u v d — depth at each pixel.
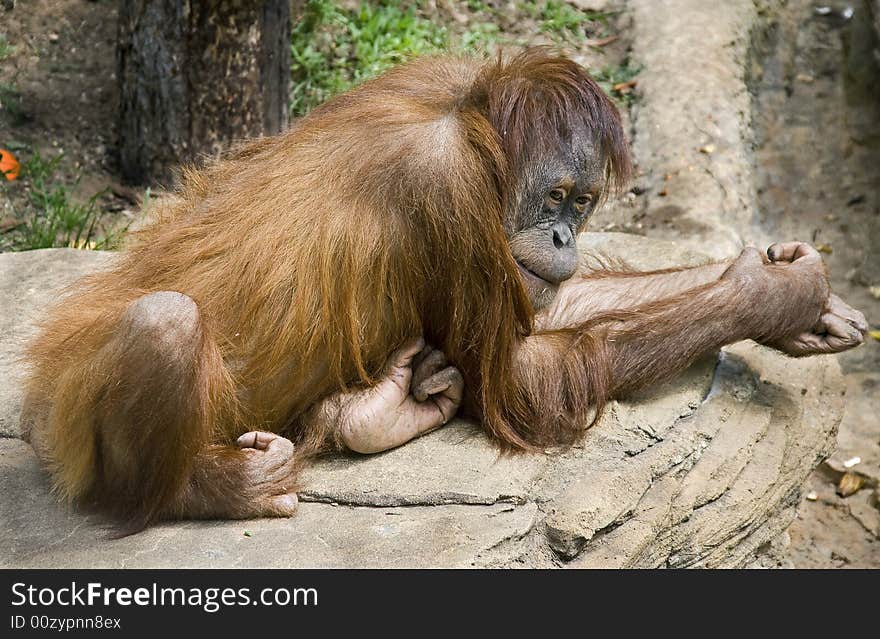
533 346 7.13
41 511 6.57
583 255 9.16
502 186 6.61
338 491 6.70
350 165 6.46
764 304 7.50
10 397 7.55
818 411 8.45
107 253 9.31
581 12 15.70
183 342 6.02
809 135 14.91
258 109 11.94
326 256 6.38
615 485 6.93
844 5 16.72
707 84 14.45
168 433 6.15
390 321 6.74
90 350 6.21
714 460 7.58
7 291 8.70
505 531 6.45
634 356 7.36
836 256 13.33
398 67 7.30
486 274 6.65
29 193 12.09
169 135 11.95
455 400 7.11
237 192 6.77
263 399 6.68
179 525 6.52
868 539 10.30
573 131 6.71
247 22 11.52
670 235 12.59
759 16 16.11
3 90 12.88
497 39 14.88
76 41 13.50
